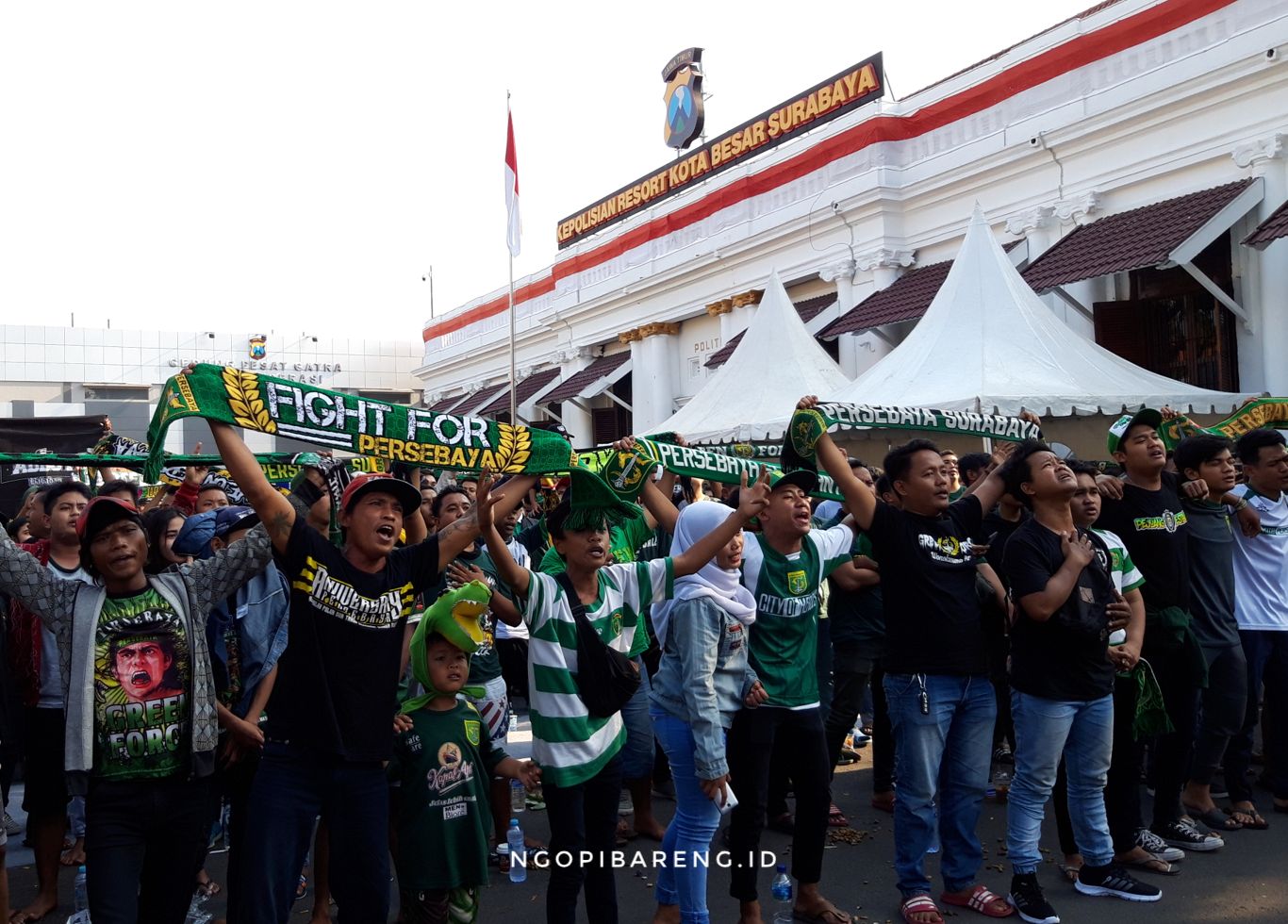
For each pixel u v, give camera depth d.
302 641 3.43
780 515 4.38
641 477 5.27
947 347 10.34
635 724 5.37
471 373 32.59
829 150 17.48
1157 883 4.84
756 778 4.27
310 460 7.32
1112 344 13.25
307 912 4.86
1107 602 4.61
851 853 5.37
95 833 3.50
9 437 12.28
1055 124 13.95
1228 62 11.79
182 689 3.64
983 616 5.21
